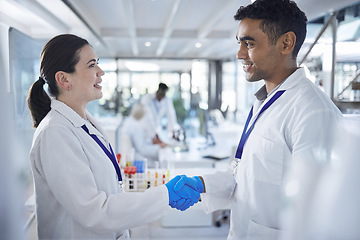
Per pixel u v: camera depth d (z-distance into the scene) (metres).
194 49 5.54
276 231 0.78
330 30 1.41
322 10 1.40
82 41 0.91
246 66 0.86
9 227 0.48
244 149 0.90
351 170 0.49
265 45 0.80
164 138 4.38
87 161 0.84
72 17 2.32
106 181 0.88
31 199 1.02
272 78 0.87
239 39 0.84
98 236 0.87
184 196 0.93
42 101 0.90
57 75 0.88
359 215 0.46
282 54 0.81
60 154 0.78
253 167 0.84
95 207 0.77
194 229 2.04
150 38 3.95
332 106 0.77
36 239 0.91
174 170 1.85
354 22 1.33
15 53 1.29
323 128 0.67
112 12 2.97
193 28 3.87
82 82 0.90
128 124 3.30
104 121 4.30
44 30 2.06
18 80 1.30
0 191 0.47
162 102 4.25
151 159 3.24
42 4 1.85
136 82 6.91
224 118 4.98
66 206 0.77
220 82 5.87
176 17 2.83
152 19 3.39
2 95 0.48
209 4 2.66
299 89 0.81
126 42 4.71
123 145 3.26
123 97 6.83
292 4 0.79
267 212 0.80
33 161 0.84
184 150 3.02
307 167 0.55
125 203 0.81
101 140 0.99
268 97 0.88
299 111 0.76
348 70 1.34
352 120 0.67
